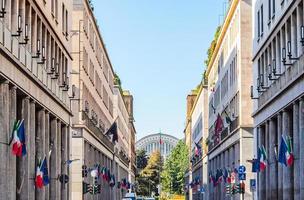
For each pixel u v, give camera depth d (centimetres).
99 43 10588
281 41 5728
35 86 5097
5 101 4072
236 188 7638
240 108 8000
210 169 12744
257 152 6819
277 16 5847
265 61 6600
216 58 11800
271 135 6150
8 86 4144
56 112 6219
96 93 10069
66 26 6950
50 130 6209
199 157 15175
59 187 6412
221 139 10200
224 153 10031
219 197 10825
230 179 8188
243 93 8012
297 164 4925
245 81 8031
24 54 4656
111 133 9769
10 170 4128
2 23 3934
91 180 8825
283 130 5462
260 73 6862
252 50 7681
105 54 11812
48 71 5797
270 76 6019
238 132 8144
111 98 13662
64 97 6725
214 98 12219
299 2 4956
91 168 8725
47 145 5719
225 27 9781
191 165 19262
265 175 6588
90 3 9469
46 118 5731
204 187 13762
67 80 6881
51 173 6194
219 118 8925
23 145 4053
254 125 7231
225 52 10044
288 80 5269
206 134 14375
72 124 7775
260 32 6838
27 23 4947
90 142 8762
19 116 4781
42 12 5375
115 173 13538
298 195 4906
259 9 6912
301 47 4912
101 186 10181
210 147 12581
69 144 7088
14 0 4450
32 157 4981
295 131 4966
